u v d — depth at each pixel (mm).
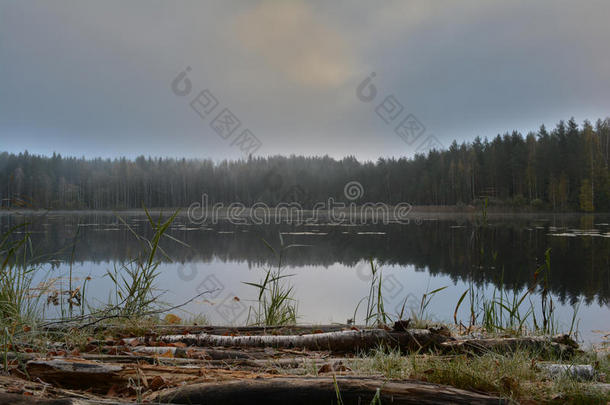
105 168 58781
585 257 9766
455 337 2863
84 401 1327
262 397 1500
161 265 8797
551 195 39438
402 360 2227
